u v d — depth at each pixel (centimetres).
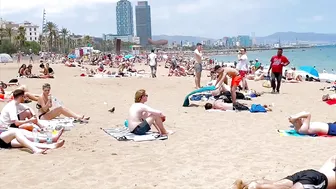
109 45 19400
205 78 2905
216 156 739
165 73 3938
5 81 2645
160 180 607
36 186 585
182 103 1458
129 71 3666
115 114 1227
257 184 452
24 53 12481
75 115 1100
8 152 776
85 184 592
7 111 871
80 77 2997
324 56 11175
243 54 1755
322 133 892
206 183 590
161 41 13850
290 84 2416
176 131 966
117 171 653
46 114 1075
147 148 804
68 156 745
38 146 789
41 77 2814
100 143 850
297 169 650
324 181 448
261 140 862
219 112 1237
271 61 1828
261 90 1998
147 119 914
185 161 709
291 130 948
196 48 1975
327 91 1941
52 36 13862
